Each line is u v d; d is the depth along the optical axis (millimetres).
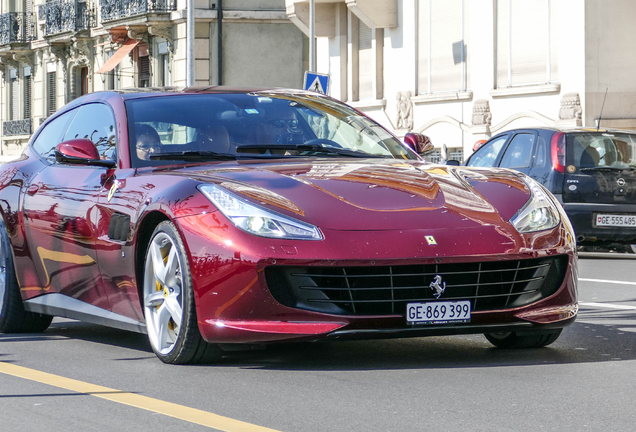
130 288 7207
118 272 7312
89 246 7629
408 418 5141
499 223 6641
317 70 38125
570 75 26625
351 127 8469
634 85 26438
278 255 6258
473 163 18703
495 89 29297
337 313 6316
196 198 6668
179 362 6777
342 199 6613
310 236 6305
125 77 50562
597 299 10820
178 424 5078
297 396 5711
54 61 56188
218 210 6520
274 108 8336
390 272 6316
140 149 7641
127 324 7328
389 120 34250
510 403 5484
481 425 4988
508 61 29000
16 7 59000
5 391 6035
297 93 8812
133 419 5211
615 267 15047
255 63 46656
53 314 8344
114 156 7750
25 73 59219
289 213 6430
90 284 7750
